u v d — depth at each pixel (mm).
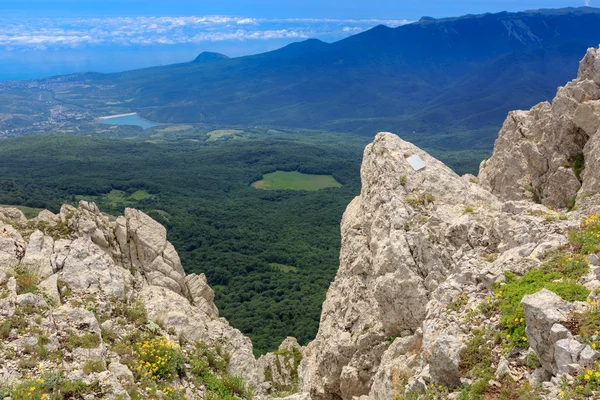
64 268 25203
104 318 23188
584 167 32500
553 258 19094
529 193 35875
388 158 35250
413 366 21312
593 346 13562
